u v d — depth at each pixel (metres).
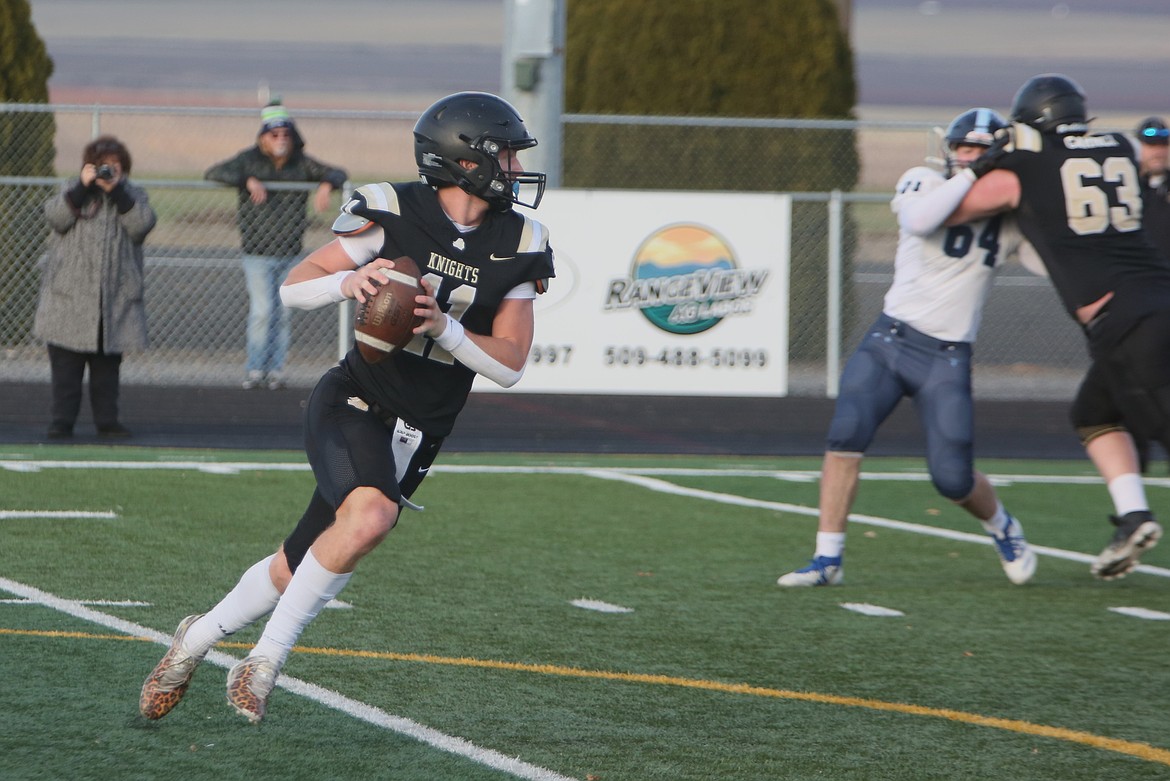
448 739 15.98
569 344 46.09
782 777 15.15
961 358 24.31
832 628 21.92
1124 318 22.77
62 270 37.72
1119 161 23.38
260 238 47.03
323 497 15.09
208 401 46.31
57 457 35.50
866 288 74.81
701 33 56.22
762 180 56.44
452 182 15.04
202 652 15.66
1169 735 17.05
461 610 22.19
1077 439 44.78
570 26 57.31
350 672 18.50
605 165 56.38
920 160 134.62
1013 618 22.95
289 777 14.60
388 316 14.20
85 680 17.64
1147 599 24.62
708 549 27.83
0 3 52.38
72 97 181.62
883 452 42.09
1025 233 23.61
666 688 18.36
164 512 29.11
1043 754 16.20
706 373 46.47
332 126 178.50
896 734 16.80
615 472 36.81
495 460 38.31
